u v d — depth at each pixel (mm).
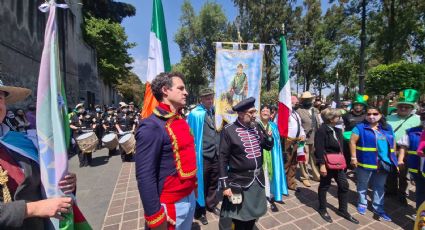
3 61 9047
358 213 4191
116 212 4219
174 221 1904
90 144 7578
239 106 2803
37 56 12094
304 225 3764
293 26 26500
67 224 1603
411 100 4688
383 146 3951
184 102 2031
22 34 10625
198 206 3926
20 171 1427
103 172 6883
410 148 3861
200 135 4059
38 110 1543
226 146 2803
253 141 2801
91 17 24828
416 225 2693
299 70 30781
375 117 4008
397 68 10039
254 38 26125
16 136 1509
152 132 1838
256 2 25625
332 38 25953
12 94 1628
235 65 4711
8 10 9500
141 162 1802
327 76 27859
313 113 6320
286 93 4969
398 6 14062
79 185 5738
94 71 24359
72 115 8992
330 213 4180
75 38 19125
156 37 3264
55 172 1550
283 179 4500
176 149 1917
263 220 3910
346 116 5879
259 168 2797
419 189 3729
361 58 11516
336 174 4031
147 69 3215
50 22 1598
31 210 1312
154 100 3066
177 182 1932
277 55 27406
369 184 5551
